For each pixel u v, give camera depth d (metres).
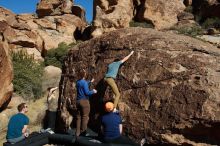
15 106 18.23
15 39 25.98
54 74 23.69
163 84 8.17
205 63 8.00
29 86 20.73
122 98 8.76
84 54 10.53
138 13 34.03
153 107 8.15
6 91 16.36
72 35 33.47
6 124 16.44
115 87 8.62
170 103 7.87
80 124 9.00
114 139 7.62
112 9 32.78
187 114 7.53
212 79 7.57
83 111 8.82
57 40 31.88
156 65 8.48
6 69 16.22
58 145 8.95
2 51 15.77
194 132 7.56
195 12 34.41
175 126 7.68
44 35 31.31
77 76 10.45
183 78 7.93
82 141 8.32
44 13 35.28
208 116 7.24
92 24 31.73
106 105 7.74
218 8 31.81
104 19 31.56
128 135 8.49
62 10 35.31
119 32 10.02
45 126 15.67
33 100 20.52
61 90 11.05
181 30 30.39
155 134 7.99
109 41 9.89
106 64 9.58
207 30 29.38
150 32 9.83
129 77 8.80
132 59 8.97
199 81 7.65
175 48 8.63
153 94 8.24
